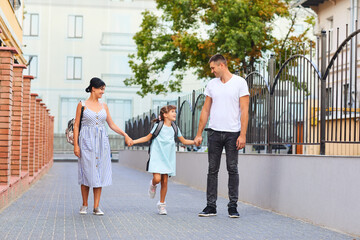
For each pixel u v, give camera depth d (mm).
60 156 47125
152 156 10266
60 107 58844
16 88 13742
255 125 12477
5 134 11656
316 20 30250
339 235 7953
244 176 12430
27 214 9922
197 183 17047
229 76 10102
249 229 8422
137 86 60188
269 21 31484
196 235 7828
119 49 60062
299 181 9648
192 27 33750
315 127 9719
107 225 8711
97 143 9945
